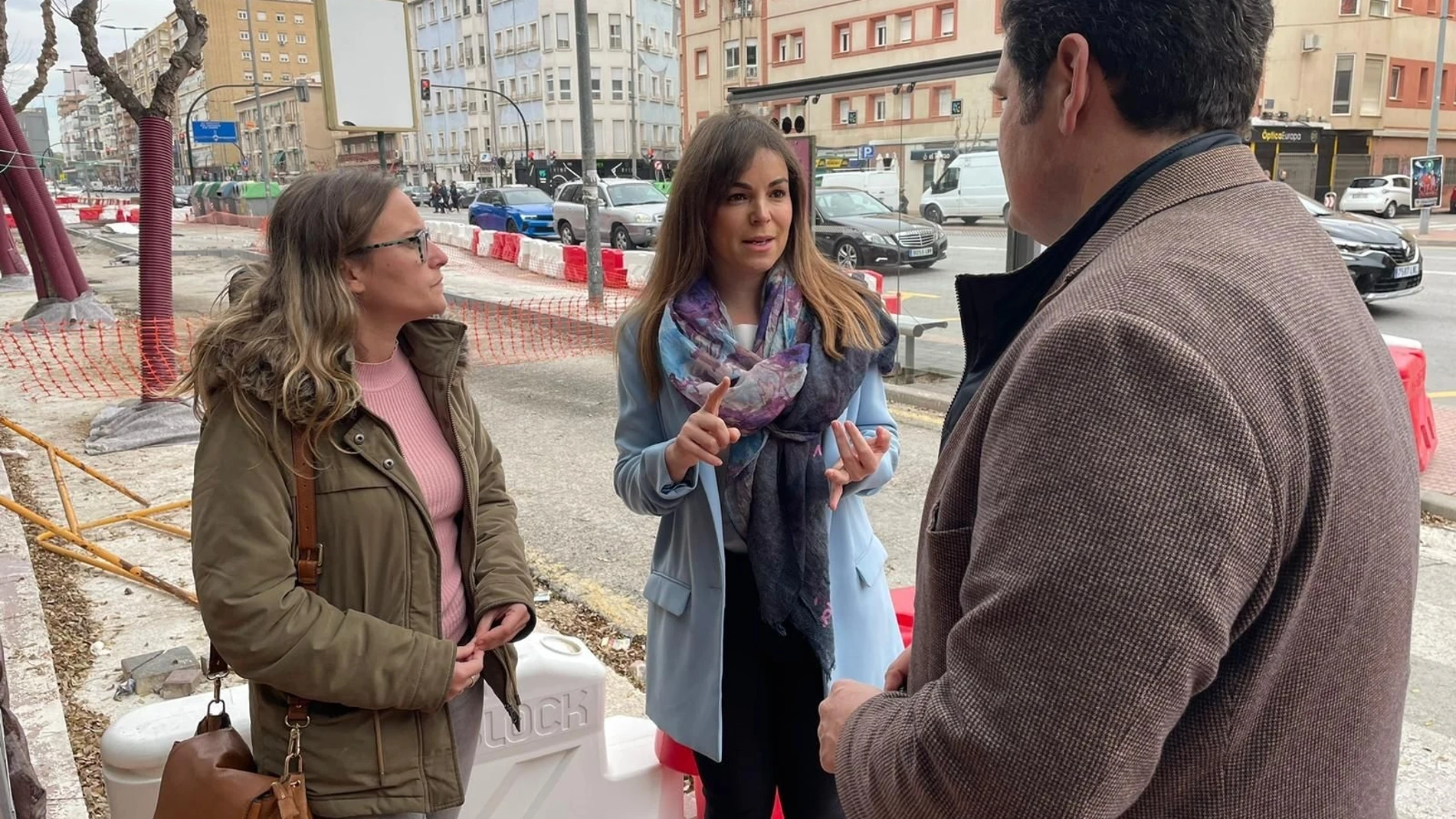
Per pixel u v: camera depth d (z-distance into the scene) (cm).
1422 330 995
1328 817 88
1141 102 93
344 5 1038
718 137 188
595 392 827
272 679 142
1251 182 93
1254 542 75
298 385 142
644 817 226
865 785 96
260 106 3647
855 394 196
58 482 496
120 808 175
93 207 3800
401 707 148
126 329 1130
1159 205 92
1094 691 75
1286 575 81
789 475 186
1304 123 3016
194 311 1302
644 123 6900
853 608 194
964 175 756
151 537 474
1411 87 3506
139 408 662
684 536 192
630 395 206
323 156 7306
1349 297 90
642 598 411
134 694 323
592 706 212
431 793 156
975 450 95
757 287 202
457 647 162
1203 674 75
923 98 765
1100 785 75
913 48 3628
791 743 195
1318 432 79
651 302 200
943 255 793
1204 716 84
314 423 145
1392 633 89
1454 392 750
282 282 149
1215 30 90
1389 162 3547
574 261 1558
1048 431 80
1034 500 80
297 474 147
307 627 142
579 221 2180
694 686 189
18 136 1096
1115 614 75
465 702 172
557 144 6669
